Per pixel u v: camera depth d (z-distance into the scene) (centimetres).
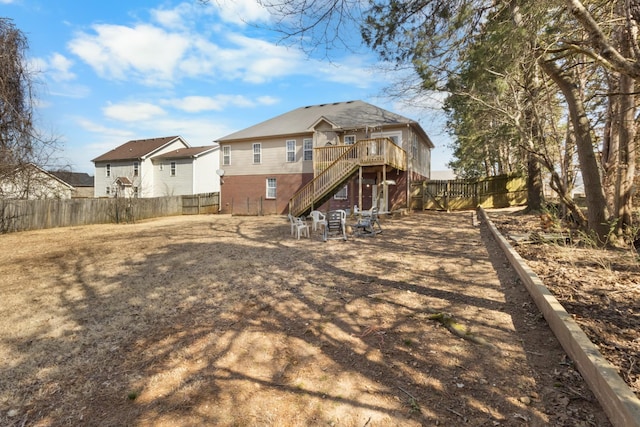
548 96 734
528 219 1059
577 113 574
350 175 1474
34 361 313
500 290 428
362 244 813
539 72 803
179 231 1241
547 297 332
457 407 221
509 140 1353
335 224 910
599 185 573
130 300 469
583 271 434
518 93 926
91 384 273
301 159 1959
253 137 2058
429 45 688
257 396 246
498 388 237
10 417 237
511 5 554
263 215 1983
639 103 665
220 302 446
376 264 604
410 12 595
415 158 1958
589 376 222
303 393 247
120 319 405
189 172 2700
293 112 2336
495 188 1795
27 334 370
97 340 352
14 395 262
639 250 524
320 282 516
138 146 3134
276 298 454
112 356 318
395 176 1755
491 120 1323
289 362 292
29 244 1024
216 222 1597
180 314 412
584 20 341
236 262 661
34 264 728
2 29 1091
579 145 579
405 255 665
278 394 248
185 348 326
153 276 584
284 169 2008
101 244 973
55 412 240
